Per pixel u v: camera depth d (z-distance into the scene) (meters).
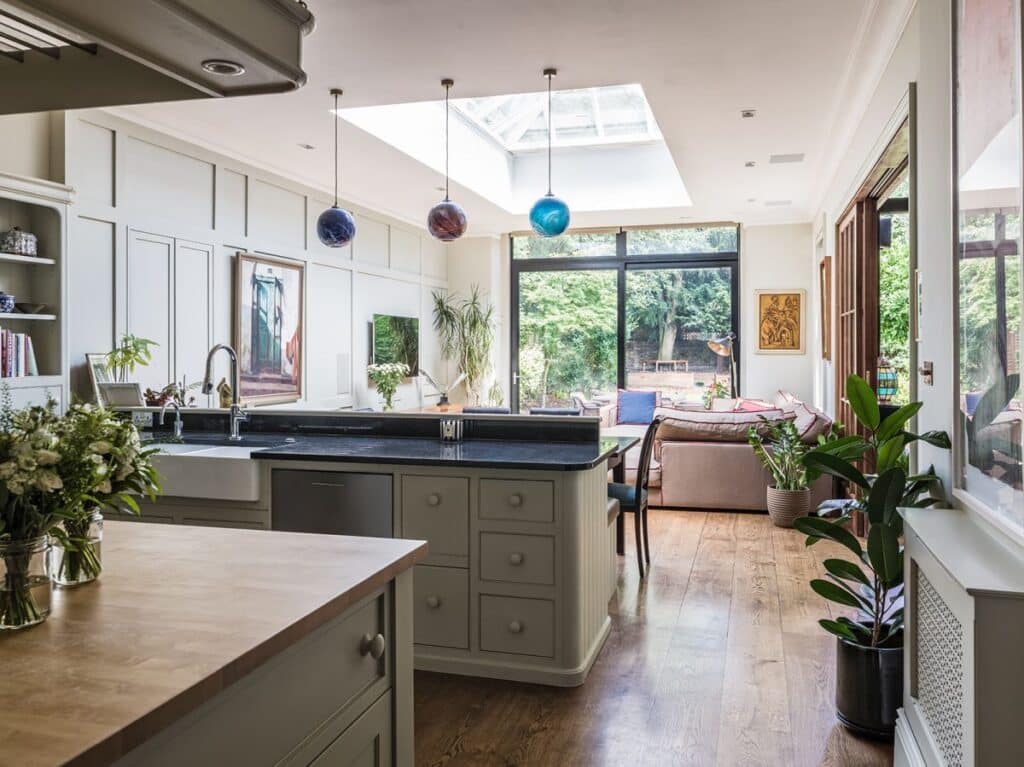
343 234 5.10
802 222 9.30
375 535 3.19
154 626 1.22
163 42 1.27
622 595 4.12
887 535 2.34
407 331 9.20
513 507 3.02
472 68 4.37
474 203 8.41
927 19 2.86
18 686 1.01
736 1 3.62
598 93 7.26
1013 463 1.75
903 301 6.39
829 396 7.41
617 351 10.18
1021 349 1.67
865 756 2.47
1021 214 1.67
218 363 6.18
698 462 6.27
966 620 1.63
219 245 6.18
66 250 4.61
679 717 2.74
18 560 1.21
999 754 1.56
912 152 3.28
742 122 5.44
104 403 4.67
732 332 9.79
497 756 2.49
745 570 4.59
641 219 9.49
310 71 4.39
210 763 1.07
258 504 3.35
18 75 1.56
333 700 1.37
